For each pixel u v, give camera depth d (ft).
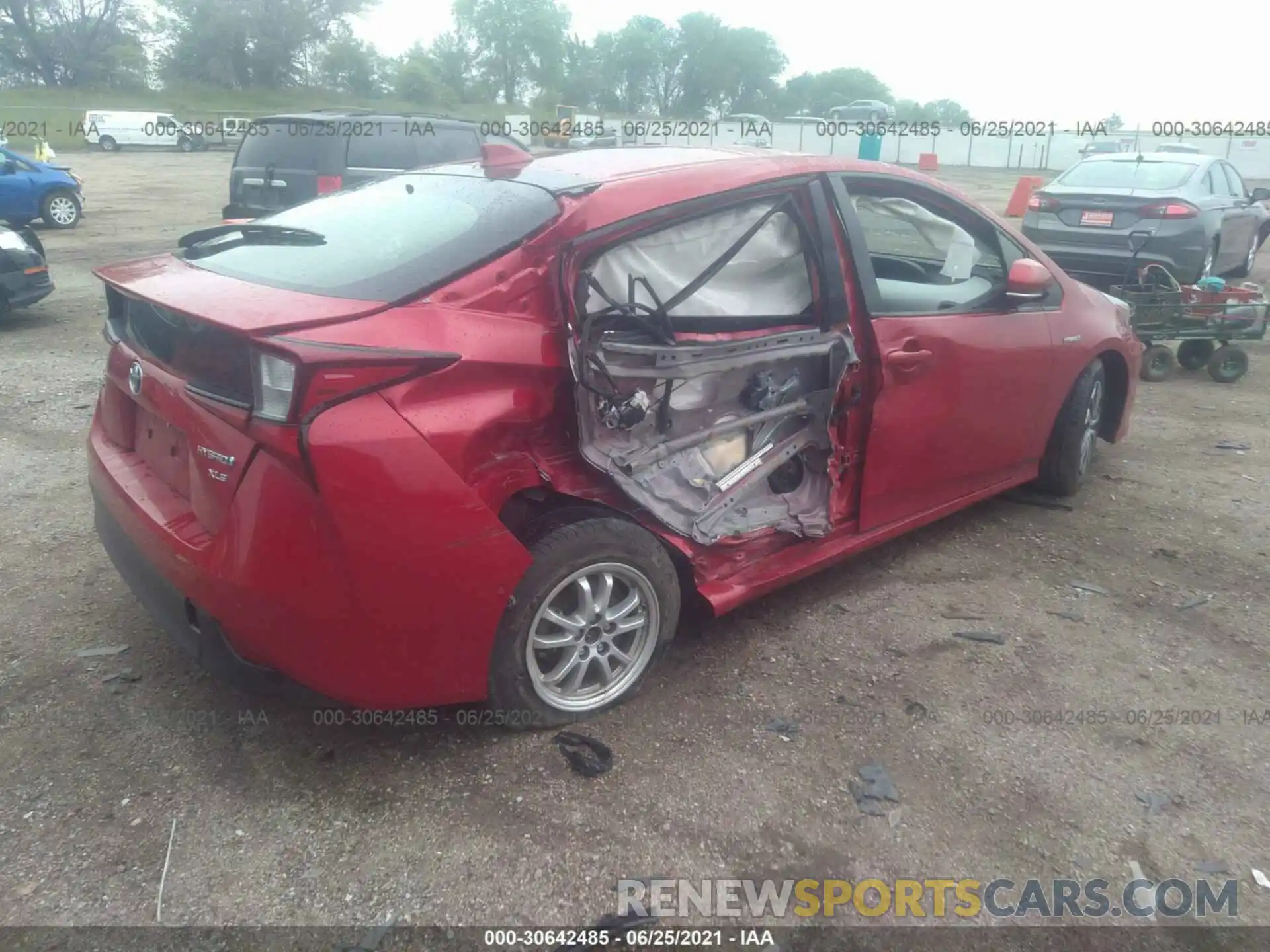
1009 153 127.75
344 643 8.46
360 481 8.05
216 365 8.48
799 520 11.68
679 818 8.85
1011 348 13.73
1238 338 24.40
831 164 11.85
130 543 9.70
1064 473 15.97
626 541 9.90
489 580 8.85
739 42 270.05
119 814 8.72
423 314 8.64
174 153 121.60
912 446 12.70
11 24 190.08
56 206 49.83
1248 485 17.34
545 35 245.65
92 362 24.52
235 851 8.35
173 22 201.26
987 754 9.82
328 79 216.33
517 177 10.64
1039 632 12.20
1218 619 12.62
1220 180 34.53
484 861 8.30
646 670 10.55
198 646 9.03
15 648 11.24
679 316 10.50
